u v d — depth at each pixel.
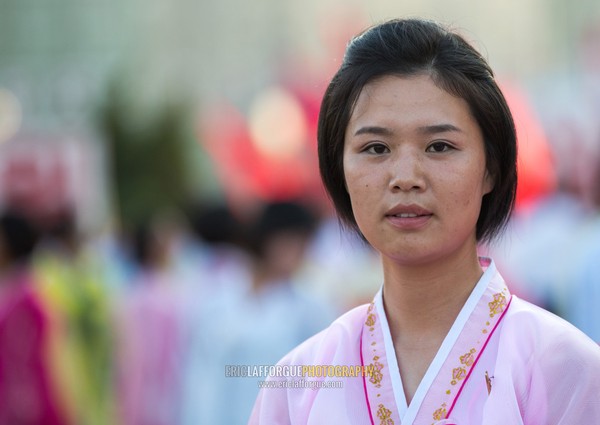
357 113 5.07
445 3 46.19
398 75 5.01
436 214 4.95
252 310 11.75
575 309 12.27
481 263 5.42
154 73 48.81
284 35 48.56
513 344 4.96
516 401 4.81
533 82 26.97
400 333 5.26
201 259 15.82
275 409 5.46
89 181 19.44
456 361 5.04
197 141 31.22
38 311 13.18
